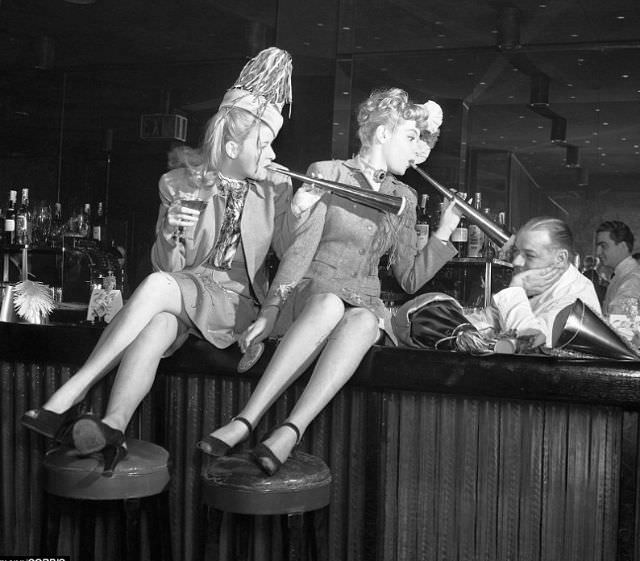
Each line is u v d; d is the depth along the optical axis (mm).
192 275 2348
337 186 2246
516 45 5266
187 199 2260
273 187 2449
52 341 2441
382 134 2344
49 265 5824
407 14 5195
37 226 5684
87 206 6008
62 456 2125
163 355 2332
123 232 6051
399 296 4918
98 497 2064
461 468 2141
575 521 2055
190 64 5914
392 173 2436
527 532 2092
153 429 2418
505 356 2057
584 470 2043
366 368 2164
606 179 5246
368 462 2205
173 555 2406
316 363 2148
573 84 5277
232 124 2371
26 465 2533
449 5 5102
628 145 5207
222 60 5824
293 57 5406
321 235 2344
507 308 2271
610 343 2061
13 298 2730
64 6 5844
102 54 6082
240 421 2066
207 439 2029
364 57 5375
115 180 6105
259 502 1964
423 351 2121
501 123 5402
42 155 6273
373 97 2385
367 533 2205
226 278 2424
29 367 2521
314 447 2275
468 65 5391
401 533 2189
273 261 4234
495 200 5402
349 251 2324
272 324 2256
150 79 6016
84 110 6184
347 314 2191
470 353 2088
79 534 2293
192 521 2387
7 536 2545
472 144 5445
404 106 2344
